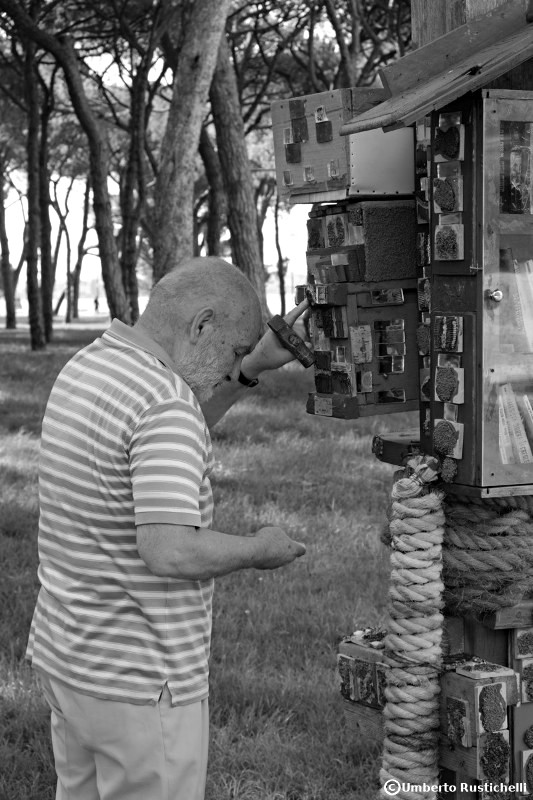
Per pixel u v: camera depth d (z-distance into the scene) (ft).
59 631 7.34
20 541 21.88
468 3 7.22
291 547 7.46
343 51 57.72
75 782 7.60
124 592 7.13
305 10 68.69
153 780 7.14
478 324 6.59
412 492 6.94
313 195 7.76
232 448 31.83
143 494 6.81
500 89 6.45
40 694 14.29
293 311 7.79
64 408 7.36
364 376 7.45
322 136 7.58
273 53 79.05
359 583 18.79
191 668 7.24
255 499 25.49
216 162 69.92
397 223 7.41
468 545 7.16
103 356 7.41
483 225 6.50
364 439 33.53
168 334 7.41
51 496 7.39
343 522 23.09
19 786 12.02
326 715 13.39
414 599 7.02
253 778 12.22
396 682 7.13
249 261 54.34
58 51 61.93
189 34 37.42
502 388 6.64
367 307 7.41
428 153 7.20
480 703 6.85
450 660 7.28
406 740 7.12
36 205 77.15
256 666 15.19
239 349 7.57
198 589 7.30
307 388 46.50
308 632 16.53
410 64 6.77
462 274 6.66
